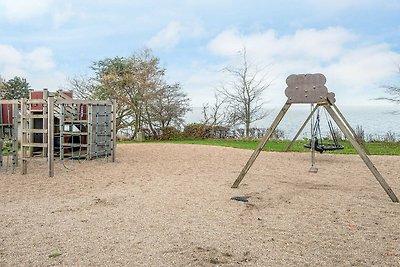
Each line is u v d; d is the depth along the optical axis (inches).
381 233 159.9
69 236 156.0
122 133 882.1
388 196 233.3
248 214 191.3
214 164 389.1
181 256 133.8
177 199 224.4
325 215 188.4
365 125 945.5
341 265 126.3
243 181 286.7
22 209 202.1
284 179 297.1
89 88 876.6
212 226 170.1
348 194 238.8
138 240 150.8
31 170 343.0
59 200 223.9
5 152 438.3
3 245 145.5
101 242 148.6
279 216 186.9
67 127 449.4
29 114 356.5
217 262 128.5
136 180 291.1
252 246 143.9
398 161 408.5
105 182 283.1
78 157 401.1
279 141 763.4
